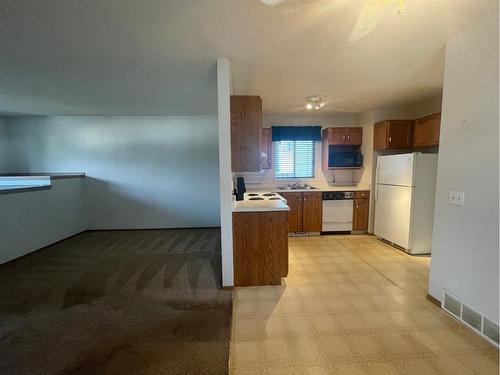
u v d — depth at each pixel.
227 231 2.54
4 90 3.17
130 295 2.48
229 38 1.89
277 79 2.82
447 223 2.07
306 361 1.62
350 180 5.01
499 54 1.63
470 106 1.83
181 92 3.30
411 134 3.98
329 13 1.57
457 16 1.64
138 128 4.86
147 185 4.97
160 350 1.73
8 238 3.34
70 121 4.77
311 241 4.14
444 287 2.12
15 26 1.69
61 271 3.07
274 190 4.47
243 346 1.76
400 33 1.84
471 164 1.84
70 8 1.50
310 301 2.34
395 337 1.83
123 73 2.59
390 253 3.56
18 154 4.77
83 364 1.61
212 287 2.64
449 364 1.58
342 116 4.88
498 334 1.69
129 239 4.40
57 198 4.21
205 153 4.98
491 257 1.72
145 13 1.56
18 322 2.06
